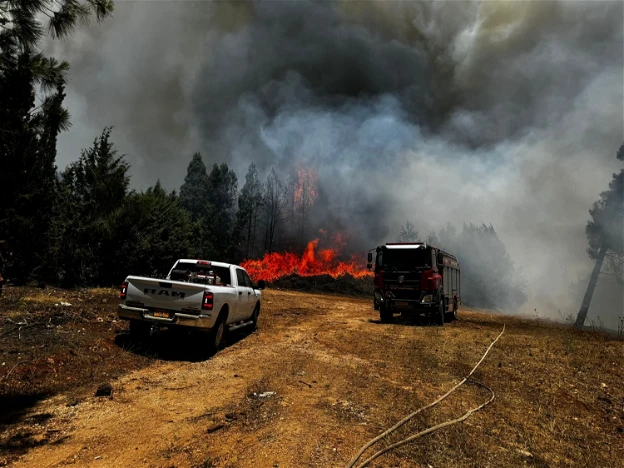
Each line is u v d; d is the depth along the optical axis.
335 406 5.33
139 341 8.18
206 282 8.80
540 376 7.60
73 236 14.59
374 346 9.82
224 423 4.55
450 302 17.09
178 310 7.64
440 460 3.91
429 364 8.06
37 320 8.08
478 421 5.13
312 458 3.78
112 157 15.90
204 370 6.84
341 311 18.98
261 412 4.96
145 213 16.69
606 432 5.22
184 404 5.12
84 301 11.19
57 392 5.25
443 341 10.81
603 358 9.42
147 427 4.32
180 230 20.05
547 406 6.00
